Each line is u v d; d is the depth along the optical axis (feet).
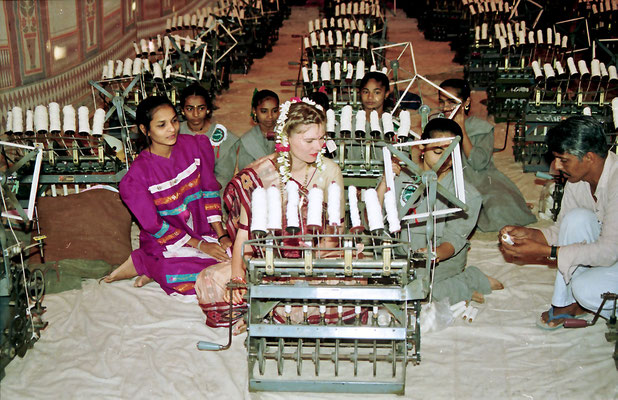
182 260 14.11
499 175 18.01
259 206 10.19
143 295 14.17
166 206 14.42
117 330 12.89
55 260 14.82
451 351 12.11
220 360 11.89
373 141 14.53
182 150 14.73
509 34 25.26
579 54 29.58
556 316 12.64
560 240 12.41
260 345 10.93
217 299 12.75
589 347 12.07
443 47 40.73
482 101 27.86
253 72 35.19
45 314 13.44
